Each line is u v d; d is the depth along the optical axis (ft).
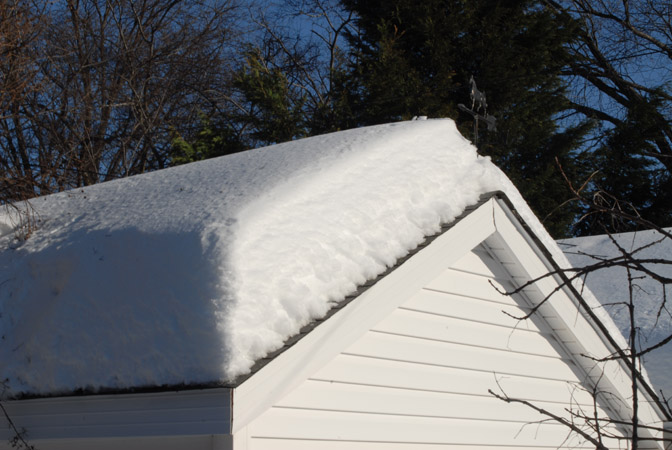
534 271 16.99
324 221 13.24
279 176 14.55
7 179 25.82
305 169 14.82
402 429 14.38
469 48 66.64
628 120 71.00
